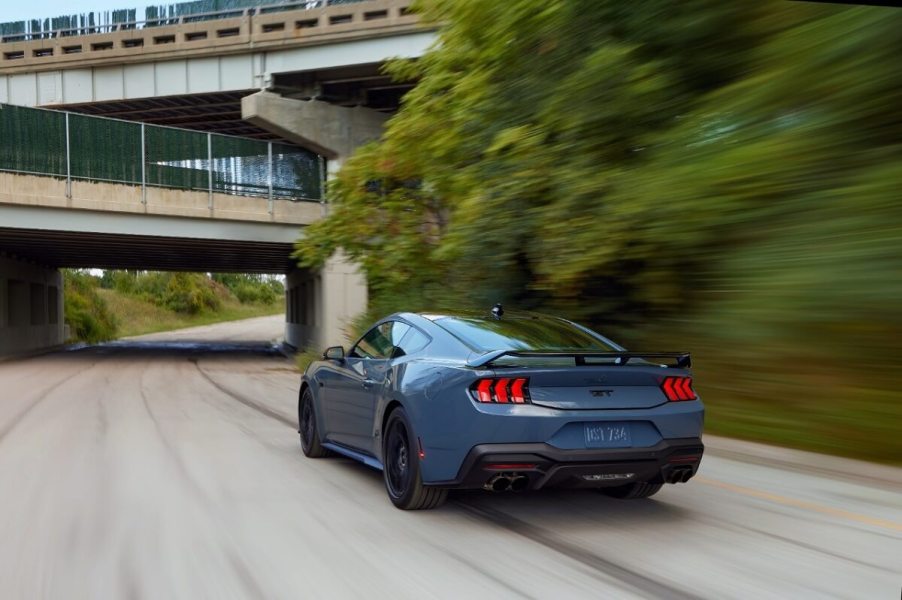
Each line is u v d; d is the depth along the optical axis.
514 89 13.63
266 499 5.97
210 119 36.16
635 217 10.43
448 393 5.04
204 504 5.82
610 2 11.51
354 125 30.08
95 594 3.95
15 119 26.08
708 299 10.02
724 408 8.83
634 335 11.29
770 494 6.06
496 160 13.66
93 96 32.91
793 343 8.22
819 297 7.97
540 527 5.14
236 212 28.64
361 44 28.47
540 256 12.32
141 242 30.14
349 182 17.77
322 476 6.86
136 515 5.50
